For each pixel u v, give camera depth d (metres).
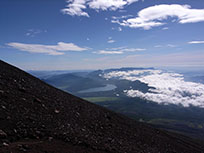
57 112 22.55
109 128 27.72
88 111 32.66
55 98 30.19
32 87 30.09
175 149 36.69
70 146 14.19
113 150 17.92
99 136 21.33
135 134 32.19
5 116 14.54
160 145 33.34
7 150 9.84
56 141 14.07
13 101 19.00
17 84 26.92
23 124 14.57
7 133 12.15
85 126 23.00
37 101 22.80
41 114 19.11
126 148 21.30
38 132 14.30
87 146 15.73
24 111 17.64
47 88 36.66
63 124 19.11
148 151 25.12
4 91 20.77
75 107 30.95
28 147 11.20
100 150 16.23
